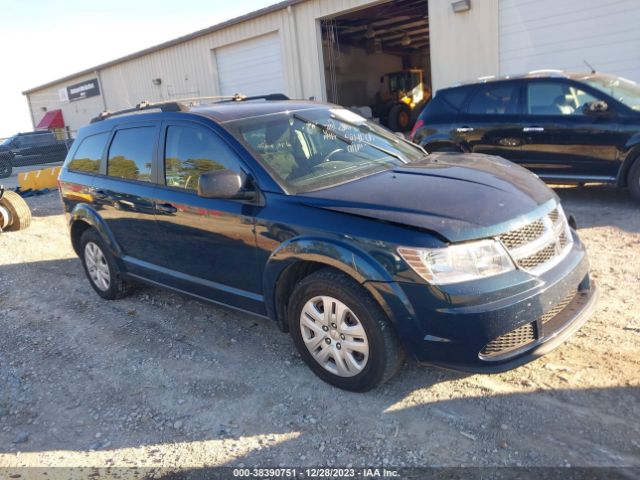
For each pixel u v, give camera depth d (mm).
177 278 4281
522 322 2840
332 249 3027
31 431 3322
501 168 3777
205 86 18094
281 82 15766
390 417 3051
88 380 3854
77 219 5250
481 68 11680
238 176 3441
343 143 4117
